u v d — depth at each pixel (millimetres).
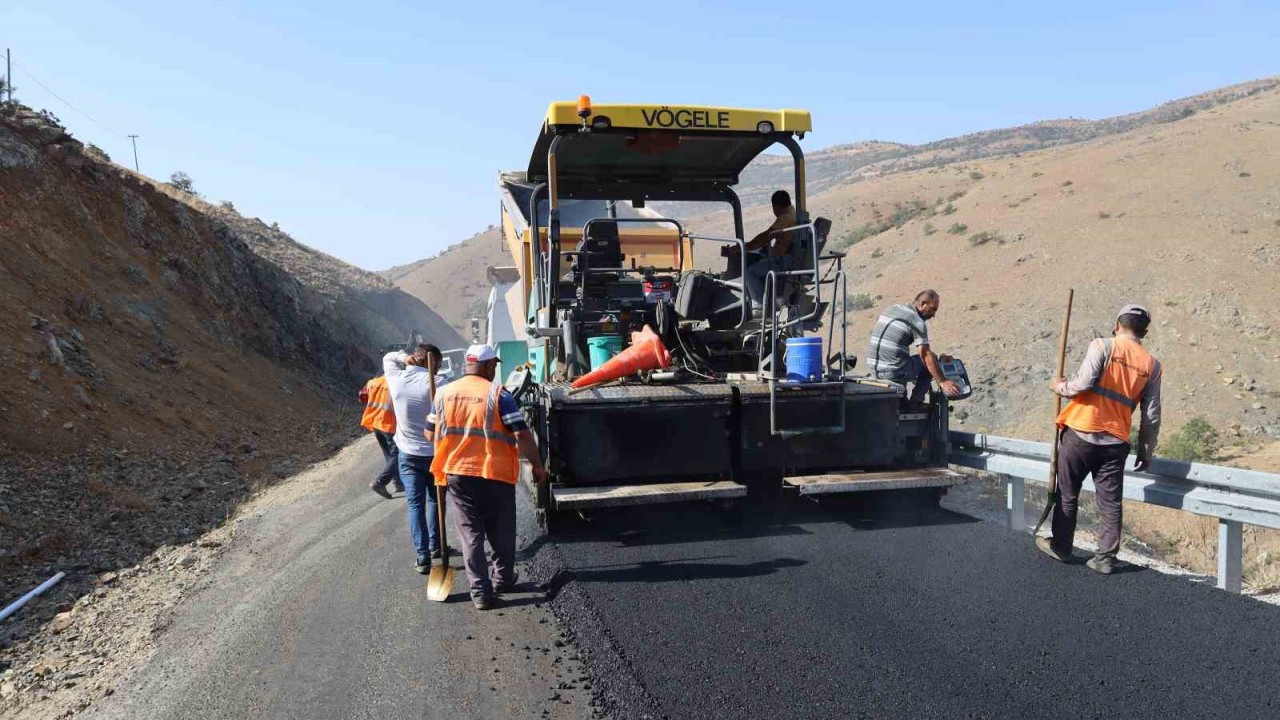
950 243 41625
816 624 4262
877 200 65188
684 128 6551
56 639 5047
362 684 4000
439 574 5297
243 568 6238
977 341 29203
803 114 6766
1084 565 5156
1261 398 21953
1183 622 4199
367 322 36219
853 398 6207
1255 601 4492
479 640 4438
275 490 9500
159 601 5594
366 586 5539
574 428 5742
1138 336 4949
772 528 6148
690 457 5902
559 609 4719
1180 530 10719
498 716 3590
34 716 4016
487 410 4965
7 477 7719
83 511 7648
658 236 10281
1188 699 3402
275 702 3867
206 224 22203
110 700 4059
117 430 10117
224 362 16203
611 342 6469
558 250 6566
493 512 5016
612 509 6625
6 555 6359
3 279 11750
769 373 6453
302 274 36594
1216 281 28344
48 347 10617
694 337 6840
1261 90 77000
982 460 6645
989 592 4672
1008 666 3734
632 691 3639
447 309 95938
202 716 3781
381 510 7988
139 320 14508
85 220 15859
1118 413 4871
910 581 4887
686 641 4113
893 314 6742
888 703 3430
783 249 7160
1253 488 4613
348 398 21469
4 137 15258
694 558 5449
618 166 7816
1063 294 30578
